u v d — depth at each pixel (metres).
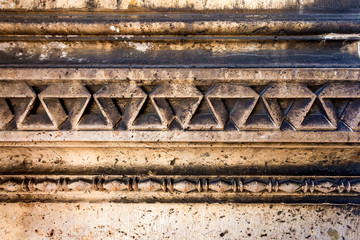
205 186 1.26
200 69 1.11
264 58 1.18
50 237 1.34
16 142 1.21
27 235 1.34
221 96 1.14
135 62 1.17
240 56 1.18
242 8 1.14
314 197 1.31
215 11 1.15
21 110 1.17
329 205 1.32
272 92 1.13
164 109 1.16
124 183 1.27
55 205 1.34
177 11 1.15
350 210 1.32
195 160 1.30
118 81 1.13
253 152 1.28
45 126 1.17
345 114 1.17
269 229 1.32
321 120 1.16
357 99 1.14
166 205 1.33
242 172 1.29
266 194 1.29
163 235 1.33
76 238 1.33
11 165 1.32
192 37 1.16
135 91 1.14
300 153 1.28
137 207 1.33
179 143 1.20
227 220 1.32
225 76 1.11
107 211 1.33
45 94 1.15
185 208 1.33
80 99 1.17
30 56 1.19
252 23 1.11
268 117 1.16
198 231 1.32
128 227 1.33
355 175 1.28
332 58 1.18
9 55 1.20
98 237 1.33
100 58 1.19
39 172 1.31
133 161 1.31
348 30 1.13
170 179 1.28
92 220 1.33
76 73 1.12
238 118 1.16
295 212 1.32
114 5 1.14
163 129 1.17
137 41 1.19
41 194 1.35
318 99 1.14
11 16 1.15
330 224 1.32
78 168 1.32
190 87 1.14
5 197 1.35
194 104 1.15
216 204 1.32
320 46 1.19
